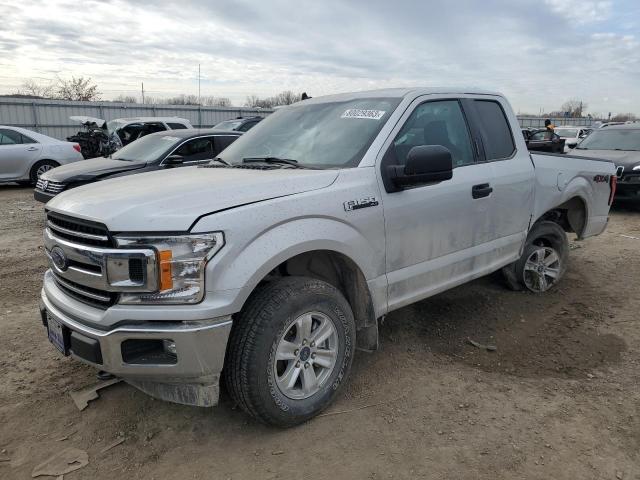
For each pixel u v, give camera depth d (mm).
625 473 2668
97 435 3021
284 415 2951
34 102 27828
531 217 4766
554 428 3049
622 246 7512
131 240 2553
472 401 3350
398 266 3539
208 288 2598
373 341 3506
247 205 2773
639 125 11727
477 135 4254
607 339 4316
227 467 2744
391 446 2893
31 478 2676
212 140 9297
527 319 4770
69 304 2834
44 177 8891
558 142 14359
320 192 3070
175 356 2617
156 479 2666
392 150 3521
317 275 3408
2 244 7574
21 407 3303
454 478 2637
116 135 15312
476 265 4211
